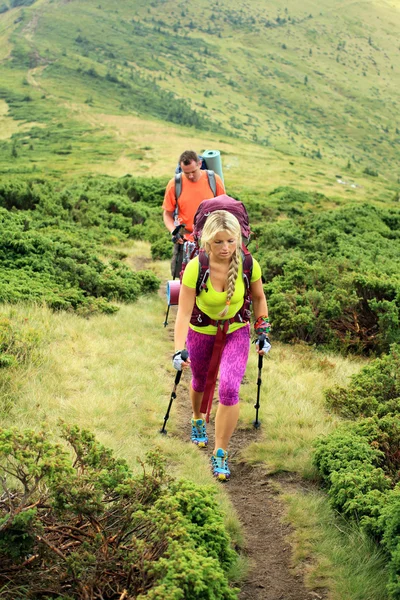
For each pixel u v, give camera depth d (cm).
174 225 724
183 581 287
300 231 1550
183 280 456
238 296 457
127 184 3050
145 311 949
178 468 482
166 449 505
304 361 777
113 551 324
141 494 357
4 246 1034
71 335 751
